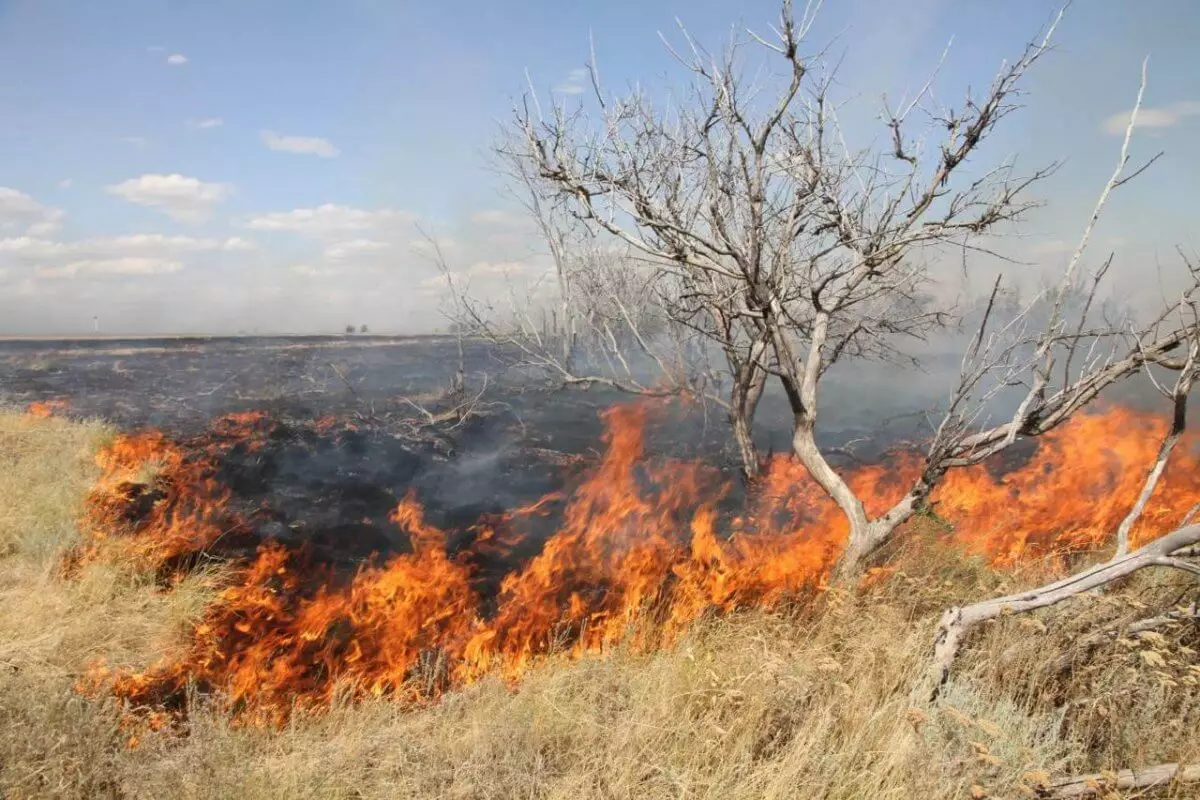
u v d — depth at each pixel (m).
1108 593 4.56
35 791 3.17
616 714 3.85
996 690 3.83
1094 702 3.58
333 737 3.90
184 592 5.39
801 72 4.85
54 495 6.71
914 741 3.24
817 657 4.07
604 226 5.11
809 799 3.08
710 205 5.34
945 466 4.76
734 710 3.71
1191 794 3.11
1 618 4.80
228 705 4.23
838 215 5.22
